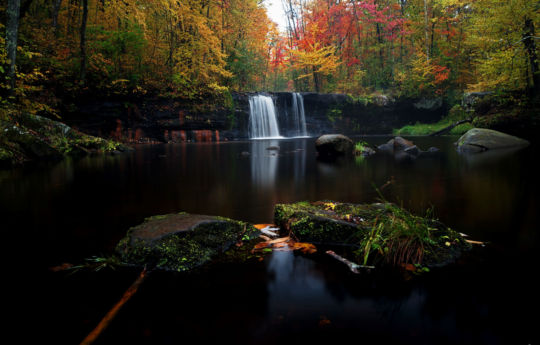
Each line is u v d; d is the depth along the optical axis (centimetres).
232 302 161
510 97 1534
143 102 1617
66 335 134
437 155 995
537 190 449
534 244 236
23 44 1213
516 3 1271
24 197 420
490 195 417
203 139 1811
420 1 2561
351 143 1064
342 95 2416
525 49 1338
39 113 1241
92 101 1455
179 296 168
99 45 1404
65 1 1530
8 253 226
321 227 249
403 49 2895
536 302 160
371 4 2612
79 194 441
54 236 262
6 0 1130
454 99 2452
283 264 208
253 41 2622
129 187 495
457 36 2436
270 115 2192
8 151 782
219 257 220
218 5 1964
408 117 2592
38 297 166
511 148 1129
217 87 1784
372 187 486
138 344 127
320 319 146
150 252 207
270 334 134
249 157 991
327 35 2788
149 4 1530
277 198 411
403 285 179
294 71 2944
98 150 1105
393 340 131
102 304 160
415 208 349
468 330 138
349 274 193
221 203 384
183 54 1731
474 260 210
